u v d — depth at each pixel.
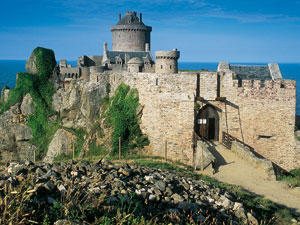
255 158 26.00
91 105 47.62
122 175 13.73
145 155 33.59
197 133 32.91
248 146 32.81
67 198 9.47
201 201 13.47
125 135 36.88
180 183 15.10
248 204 16.69
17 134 53.94
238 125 32.66
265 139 32.81
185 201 12.82
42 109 54.53
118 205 9.97
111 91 46.75
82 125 49.50
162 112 33.03
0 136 53.97
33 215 8.09
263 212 16.33
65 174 12.12
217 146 31.34
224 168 25.89
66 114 52.97
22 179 10.91
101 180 12.59
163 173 16.94
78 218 8.42
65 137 49.41
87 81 51.97
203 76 32.47
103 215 8.99
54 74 56.78
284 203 19.08
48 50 57.53
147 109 35.91
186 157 31.31
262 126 32.66
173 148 32.28
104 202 10.16
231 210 13.59
